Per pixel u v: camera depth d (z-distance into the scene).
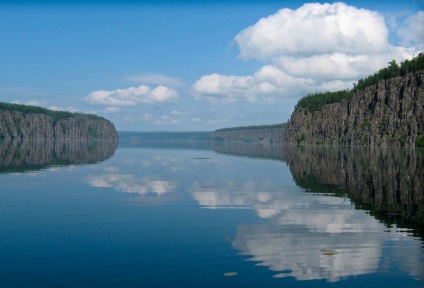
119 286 16.41
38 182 53.78
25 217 30.28
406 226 27.16
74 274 17.72
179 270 18.28
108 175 65.25
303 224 27.97
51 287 16.31
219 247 21.98
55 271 18.11
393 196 40.72
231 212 32.62
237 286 16.47
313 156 134.38
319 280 17.16
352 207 34.72
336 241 23.22
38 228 26.62
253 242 23.05
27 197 40.44
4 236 24.44
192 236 24.55
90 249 21.59
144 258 19.98
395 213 31.86
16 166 81.06
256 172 73.75
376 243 22.83
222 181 57.47
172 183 54.53
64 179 57.91
